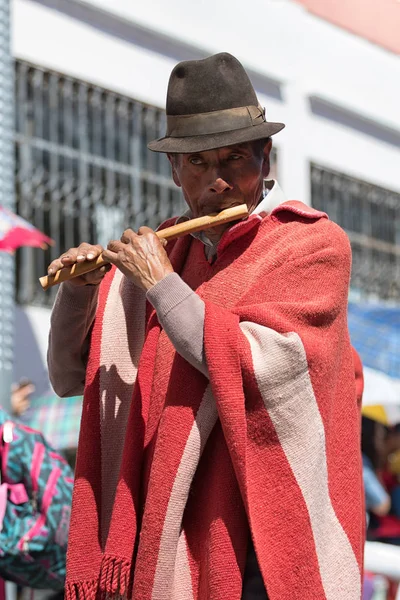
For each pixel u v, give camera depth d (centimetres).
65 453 1135
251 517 413
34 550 643
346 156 1597
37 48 1211
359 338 1224
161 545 422
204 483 438
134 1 1314
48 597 945
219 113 446
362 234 1611
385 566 756
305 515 418
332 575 425
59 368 498
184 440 427
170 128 456
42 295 1191
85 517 459
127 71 1309
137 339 477
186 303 425
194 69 452
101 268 459
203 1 1409
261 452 422
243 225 450
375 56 1670
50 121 1218
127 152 1299
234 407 412
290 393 419
